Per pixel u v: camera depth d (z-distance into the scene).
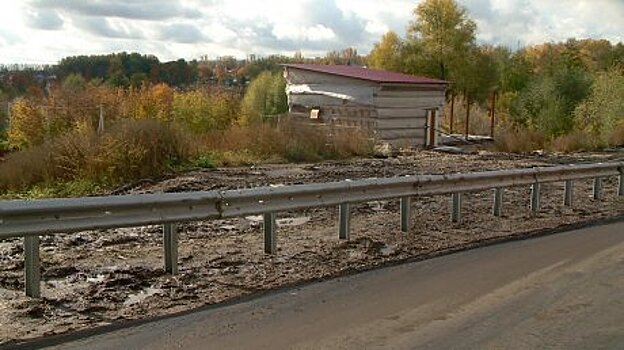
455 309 6.73
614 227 11.67
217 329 6.02
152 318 6.29
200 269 8.09
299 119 29.12
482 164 22.97
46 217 6.70
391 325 6.20
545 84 44.34
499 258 9.09
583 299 7.14
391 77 31.84
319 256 8.93
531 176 12.89
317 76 31.78
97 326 6.02
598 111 39.03
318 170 19.39
